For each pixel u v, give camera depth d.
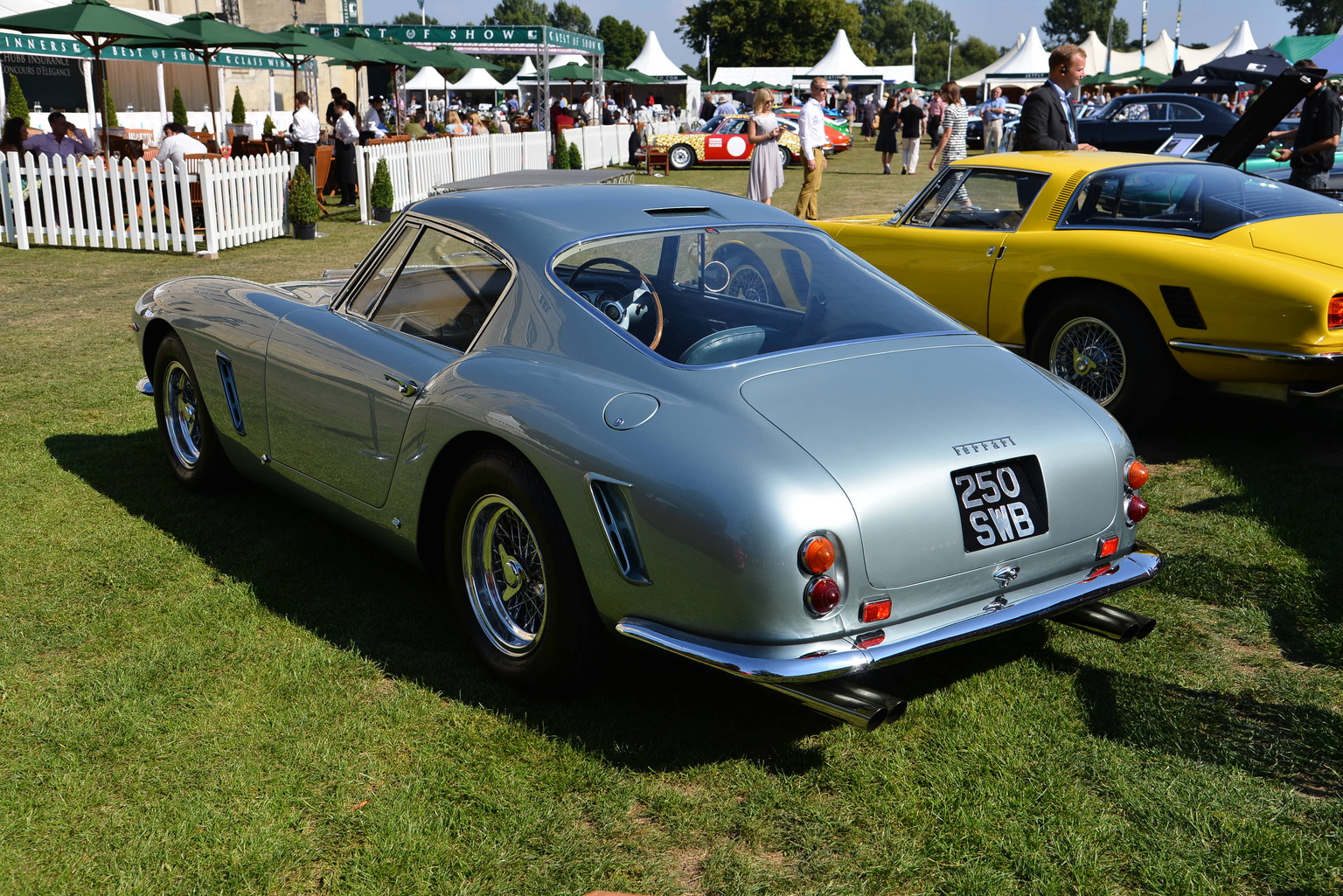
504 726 2.86
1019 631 3.44
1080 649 3.31
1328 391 4.79
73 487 4.68
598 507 2.58
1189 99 19.89
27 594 3.64
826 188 19.94
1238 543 4.09
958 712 2.93
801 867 2.33
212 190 11.83
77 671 3.14
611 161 27.89
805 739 2.80
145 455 5.15
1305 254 4.82
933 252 6.08
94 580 3.75
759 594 2.36
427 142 16.81
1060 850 2.35
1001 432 2.68
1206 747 2.76
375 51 20.58
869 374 2.80
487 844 2.39
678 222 3.33
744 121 26.06
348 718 2.90
